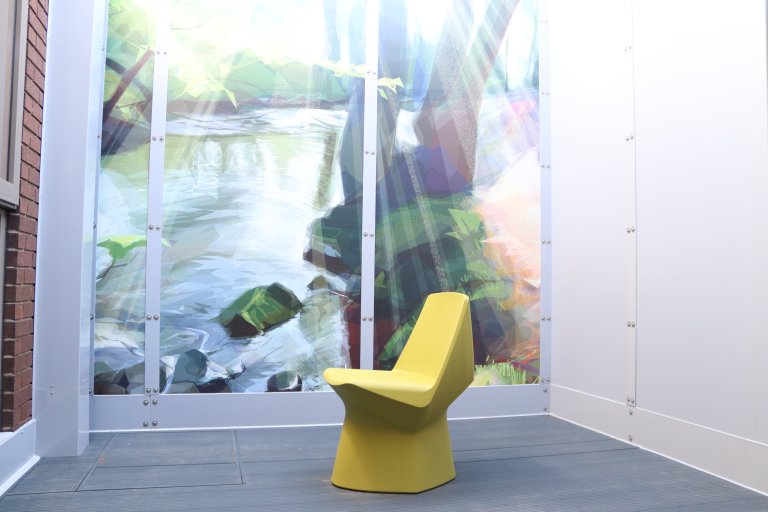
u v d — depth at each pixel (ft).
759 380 8.52
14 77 8.48
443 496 8.14
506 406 13.17
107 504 7.59
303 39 12.62
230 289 12.00
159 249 11.71
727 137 9.20
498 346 13.20
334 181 12.59
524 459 9.93
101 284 11.46
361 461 8.36
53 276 9.84
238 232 12.09
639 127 11.03
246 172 12.20
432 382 8.54
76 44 10.13
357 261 12.59
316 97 12.62
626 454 10.24
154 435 11.17
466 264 13.11
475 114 13.34
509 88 13.57
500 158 13.42
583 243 12.51
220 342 11.89
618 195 11.50
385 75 12.97
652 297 10.59
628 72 11.34
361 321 12.51
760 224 8.59
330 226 12.51
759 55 8.71
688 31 10.00
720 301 9.21
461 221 13.14
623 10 11.52
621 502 7.95
